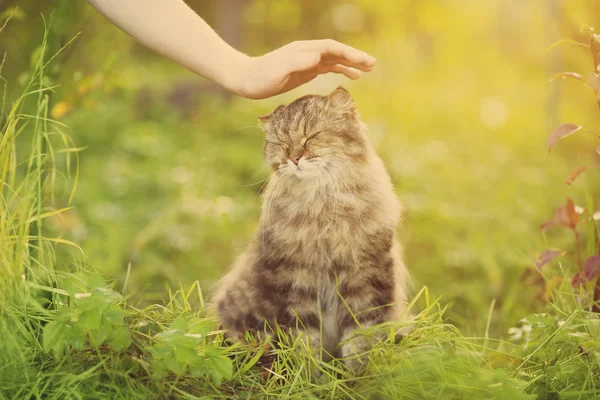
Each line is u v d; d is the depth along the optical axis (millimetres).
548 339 1531
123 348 1426
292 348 1546
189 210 2615
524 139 4109
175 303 1663
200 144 3680
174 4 1558
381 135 3822
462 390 1455
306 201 1627
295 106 1688
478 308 2104
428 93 5660
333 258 1615
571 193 2586
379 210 1632
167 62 6320
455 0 5340
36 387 1397
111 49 2662
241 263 1705
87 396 1402
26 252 1537
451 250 2375
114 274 2143
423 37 6012
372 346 1562
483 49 5555
